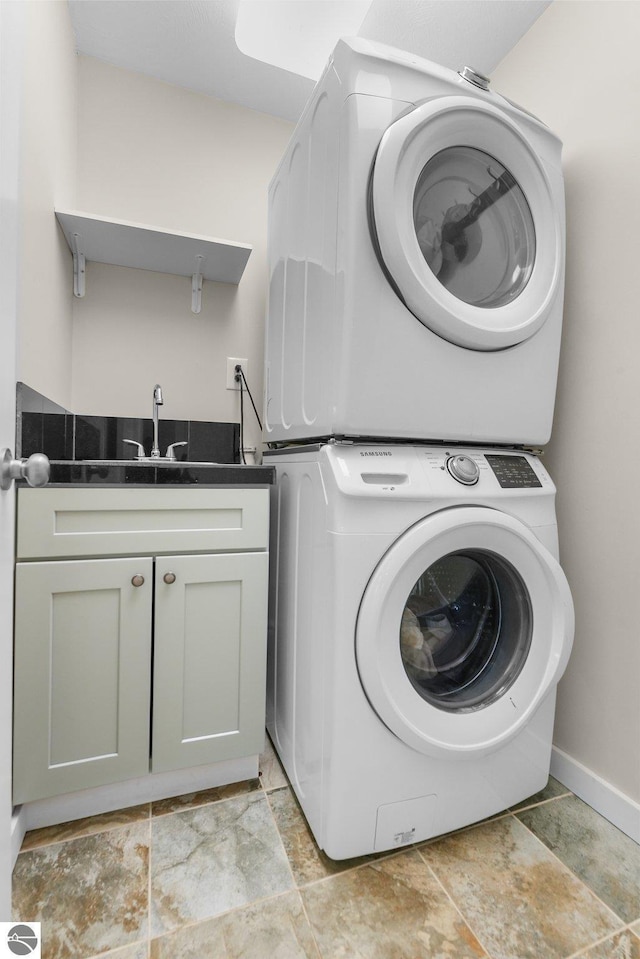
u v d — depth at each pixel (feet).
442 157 3.41
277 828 3.61
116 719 3.56
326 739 3.14
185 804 3.84
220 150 6.02
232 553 3.89
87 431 5.07
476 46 5.20
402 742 3.20
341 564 3.02
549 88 4.67
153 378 5.78
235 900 3.03
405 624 3.41
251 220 6.18
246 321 6.21
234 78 5.71
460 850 3.50
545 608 3.53
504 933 2.88
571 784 4.20
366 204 3.07
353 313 3.09
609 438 4.01
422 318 3.26
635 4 3.81
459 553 3.54
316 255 3.60
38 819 3.54
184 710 3.76
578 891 3.17
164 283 5.83
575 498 4.33
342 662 3.03
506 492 3.48
